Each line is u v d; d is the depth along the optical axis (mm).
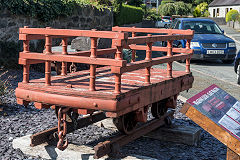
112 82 4414
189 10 67438
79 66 9000
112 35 3600
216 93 3943
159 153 4750
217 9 65000
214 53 13711
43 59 4027
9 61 10352
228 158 3547
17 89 4137
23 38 4121
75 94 3764
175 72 5574
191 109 3473
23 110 6645
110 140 4250
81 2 15930
